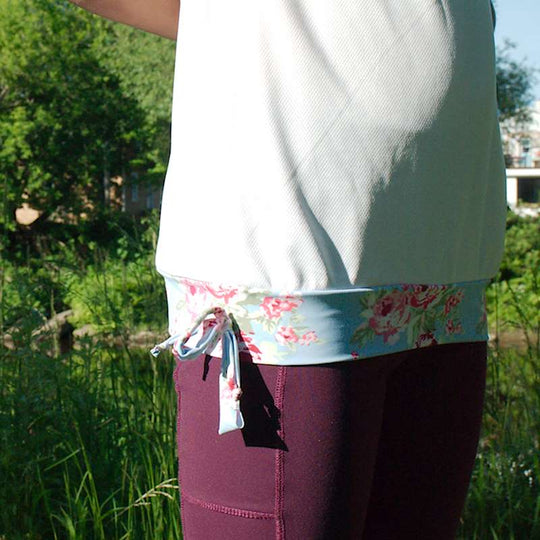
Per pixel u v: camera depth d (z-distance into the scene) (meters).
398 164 0.93
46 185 19.81
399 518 1.06
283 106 0.90
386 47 0.93
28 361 2.18
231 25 0.93
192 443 0.92
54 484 2.12
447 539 1.09
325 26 0.91
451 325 1.03
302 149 0.89
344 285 0.90
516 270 5.88
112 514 2.03
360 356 0.90
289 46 0.90
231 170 0.91
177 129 0.98
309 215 0.89
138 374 2.52
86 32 19.86
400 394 1.02
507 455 2.40
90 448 2.17
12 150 18.70
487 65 1.03
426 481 1.05
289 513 0.88
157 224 2.83
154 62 19.44
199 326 0.92
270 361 0.88
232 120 0.91
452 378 1.04
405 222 0.94
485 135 1.03
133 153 20.88
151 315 2.63
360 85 0.91
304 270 0.88
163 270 0.97
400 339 0.95
